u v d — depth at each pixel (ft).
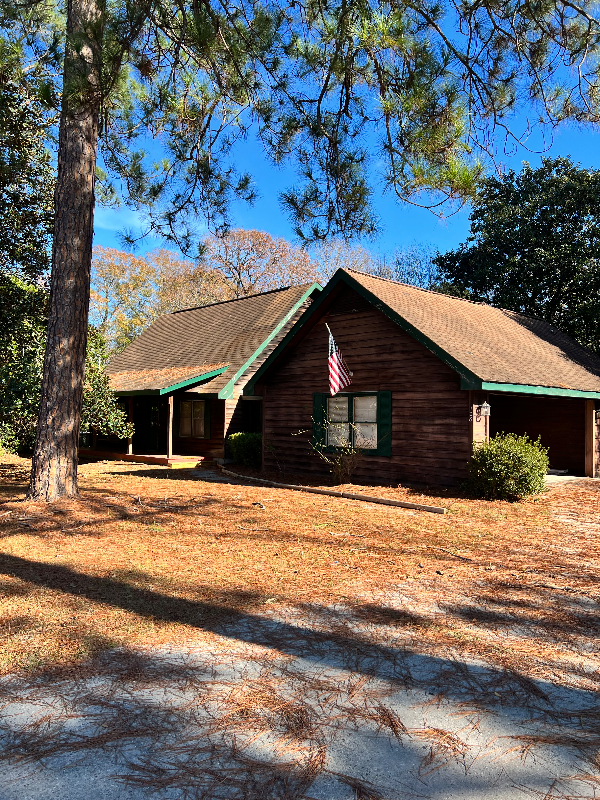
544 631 14.10
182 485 42.42
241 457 57.93
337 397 45.78
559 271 79.87
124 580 17.52
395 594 16.71
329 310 46.60
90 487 39.60
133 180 30.78
